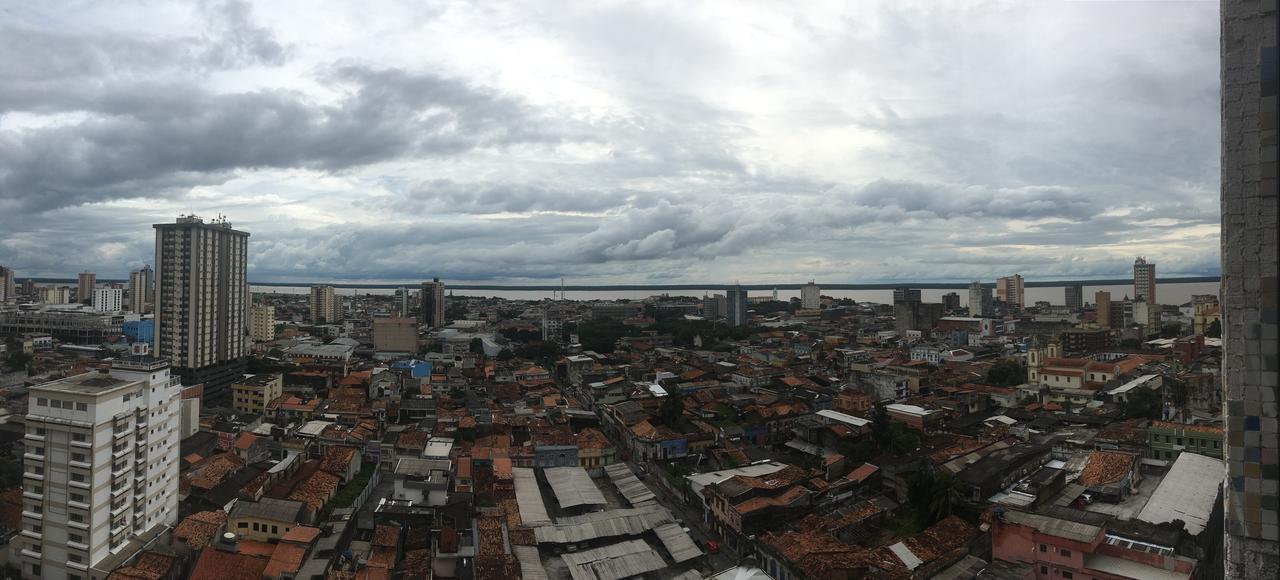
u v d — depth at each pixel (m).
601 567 82.31
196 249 190.25
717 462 126.12
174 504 96.19
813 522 91.31
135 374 90.62
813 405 157.38
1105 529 72.50
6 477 109.25
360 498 108.62
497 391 189.62
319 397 183.00
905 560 75.50
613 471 116.88
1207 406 134.62
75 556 81.38
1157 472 98.62
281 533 90.44
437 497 98.31
